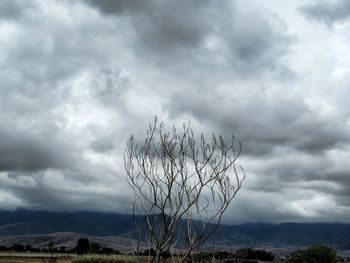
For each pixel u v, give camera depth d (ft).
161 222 36.45
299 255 166.30
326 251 162.30
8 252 383.45
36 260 220.84
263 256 160.35
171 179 36.78
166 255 36.11
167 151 37.35
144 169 37.35
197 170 37.09
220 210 36.52
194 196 36.73
